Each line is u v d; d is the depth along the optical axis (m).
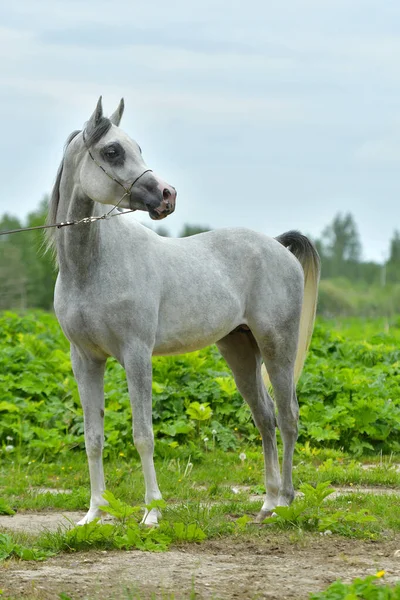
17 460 10.83
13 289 49.78
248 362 8.62
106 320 7.44
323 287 51.31
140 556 6.47
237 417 12.09
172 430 11.30
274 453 8.45
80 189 7.48
